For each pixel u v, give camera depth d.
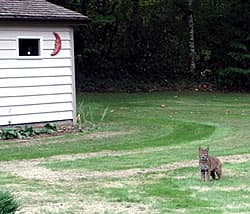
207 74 50.84
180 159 17.83
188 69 51.12
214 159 14.53
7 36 24.66
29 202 12.48
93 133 24.64
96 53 50.00
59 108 26.31
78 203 12.38
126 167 16.61
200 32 51.78
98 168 16.52
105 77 49.38
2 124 24.52
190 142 21.84
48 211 11.72
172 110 33.66
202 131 24.91
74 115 26.83
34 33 25.44
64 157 18.70
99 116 30.58
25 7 25.31
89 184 14.32
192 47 50.88
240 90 48.56
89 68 49.91
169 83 49.16
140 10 50.38
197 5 51.53
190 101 39.00
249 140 22.05
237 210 11.65
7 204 7.87
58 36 26.20
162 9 50.72
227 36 50.25
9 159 18.38
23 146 21.27
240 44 49.09
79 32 49.28
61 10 26.41
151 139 22.78
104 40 50.25
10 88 24.77
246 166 16.44
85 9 48.56
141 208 11.88
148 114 31.67
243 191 13.31
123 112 32.56
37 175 15.62
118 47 50.62
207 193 13.12
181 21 51.28
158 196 12.91
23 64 25.14
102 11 49.28
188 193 13.14
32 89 25.41
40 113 25.64
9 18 24.19
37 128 25.06
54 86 26.14
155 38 51.12
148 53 51.19
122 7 49.91
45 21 25.34
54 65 26.14
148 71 50.62
